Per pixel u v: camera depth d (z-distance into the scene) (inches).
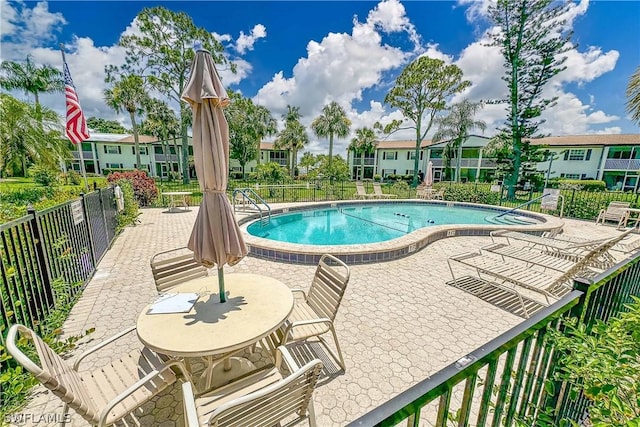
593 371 49.1
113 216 270.8
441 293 160.9
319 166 1107.9
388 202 543.8
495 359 40.3
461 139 896.3
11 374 75.5
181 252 225.9
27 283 106.7
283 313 80.4
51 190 441.4
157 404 82.1
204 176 75.9
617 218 348.2
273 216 423.8
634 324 57.3
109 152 1299.2
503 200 585.3
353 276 185.6
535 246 239.9
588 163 973.2
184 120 828.6
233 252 79.4
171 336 69.4
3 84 768.9
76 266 156.2
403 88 900.0
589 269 178.1
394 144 1392.7
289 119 1250.6
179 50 778.8
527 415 60.3
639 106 394.3
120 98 927.7
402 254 228.4
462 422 40.9
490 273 160.4
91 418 56.1
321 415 80.4
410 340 115.9
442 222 415.5
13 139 538.0
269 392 45.8
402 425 79.0
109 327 122.5
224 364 92.3
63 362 64.4
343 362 97.0
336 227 382.3
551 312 51.1
